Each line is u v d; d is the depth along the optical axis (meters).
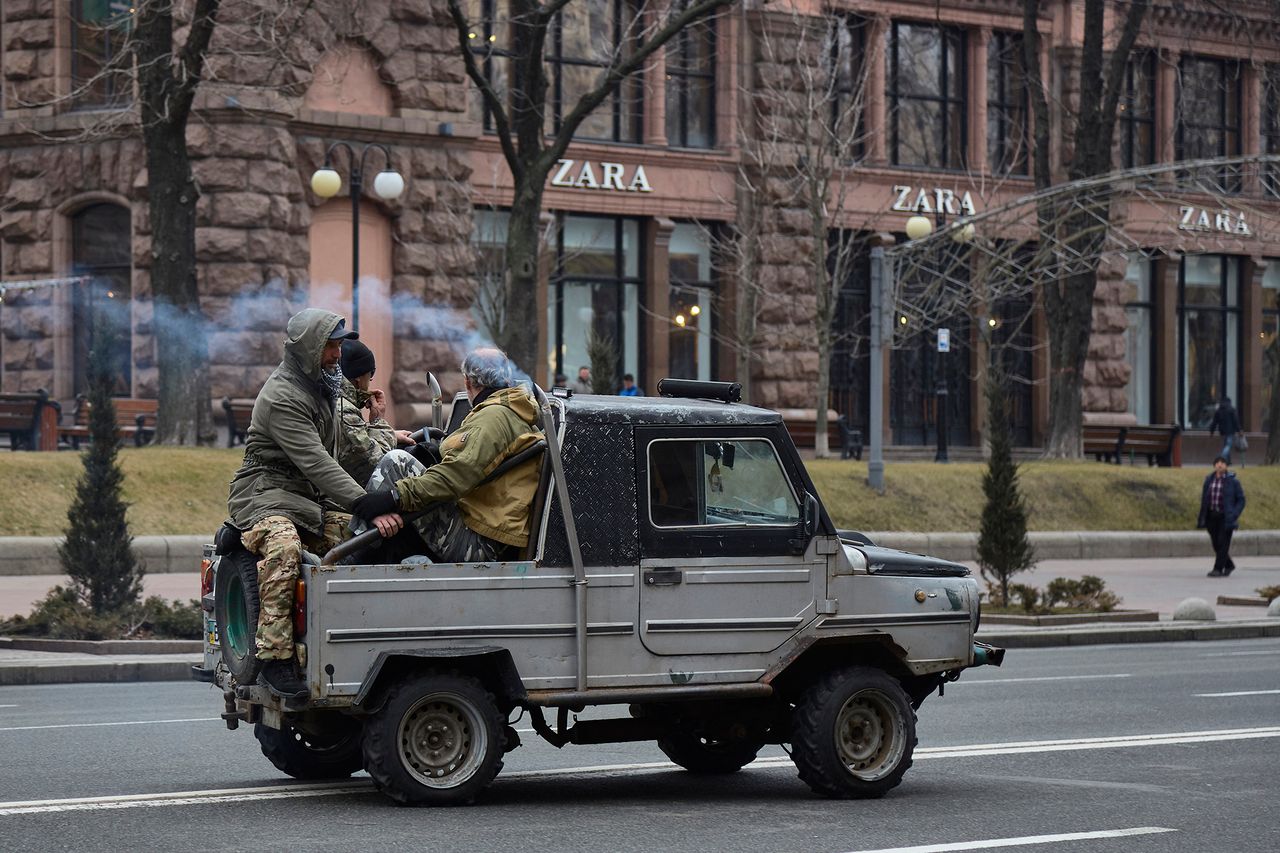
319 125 85.50
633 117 103.50
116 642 41.53
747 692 23.55
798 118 104.69
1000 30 117.62
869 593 24.38
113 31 85.75
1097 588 56.44
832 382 112.56
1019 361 120.06
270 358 83.25
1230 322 131.25
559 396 23.81
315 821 21.50
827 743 23.78
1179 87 120.19
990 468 56.38
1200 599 56.19
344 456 24.53
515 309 71.56
